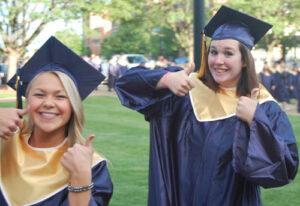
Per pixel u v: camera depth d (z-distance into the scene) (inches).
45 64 98.0
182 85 105.3
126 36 1542.8
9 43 844.6
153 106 115.5
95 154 94.7
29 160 89.9
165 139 113.0
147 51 1577.3
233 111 106.5
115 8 834.2
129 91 114.6
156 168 111.2
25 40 848.3
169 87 107.7
